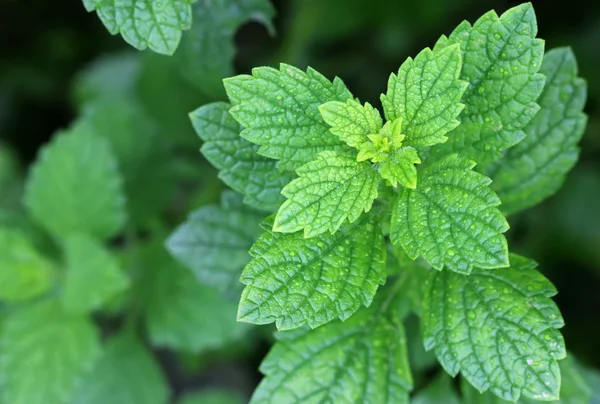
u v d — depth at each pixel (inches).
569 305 24.7
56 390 20.9
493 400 17.7
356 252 16.4
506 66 16.3
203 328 21.3
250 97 16.1
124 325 22.2
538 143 17.8
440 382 18.7
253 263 16.0
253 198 17.2
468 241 15.9
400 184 16.7
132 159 23.7
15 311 21.8
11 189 26.9
